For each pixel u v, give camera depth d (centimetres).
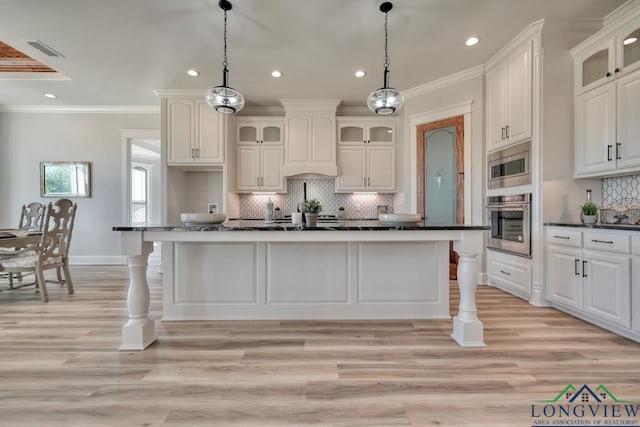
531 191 306
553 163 296
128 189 534
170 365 190
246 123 492
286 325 255
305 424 139
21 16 271
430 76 401
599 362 192
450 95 405
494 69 355
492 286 373
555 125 296
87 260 531
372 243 269
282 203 527
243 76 399
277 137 504
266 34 303
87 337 231
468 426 138
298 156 486
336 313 270
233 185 488
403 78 407
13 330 245
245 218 521
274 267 269
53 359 197
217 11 267
